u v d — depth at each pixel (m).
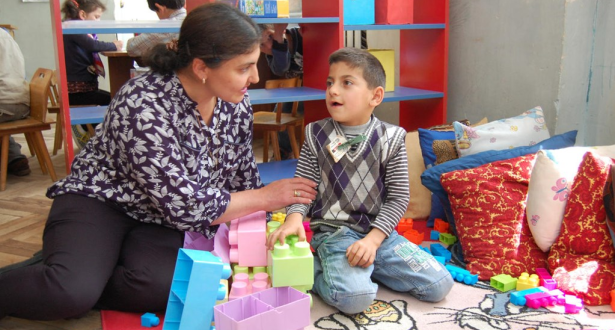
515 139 2.36
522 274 1.88
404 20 3.17
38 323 1.71
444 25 2.99
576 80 2.59
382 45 3.77
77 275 1.56
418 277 1.77
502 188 2.03
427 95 2.99
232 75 1.57
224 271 1.61
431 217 2.45
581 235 1.86
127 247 1.76
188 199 1.65
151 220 1.81
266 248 1.77
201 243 1.93
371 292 1.67
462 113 3.14
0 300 1.57
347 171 1.86
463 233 2.04
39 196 3.15
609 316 1.68
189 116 1.69
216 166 1.85
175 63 1.62
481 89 2.98
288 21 2.62
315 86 3.08
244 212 1.81
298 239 1.70
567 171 1.94
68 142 2.31
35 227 2.62
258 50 1.59
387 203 1.86
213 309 1.47
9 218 2.76
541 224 1.94
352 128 1.88
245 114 1.88
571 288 1.78
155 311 1.74
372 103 1.85
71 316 1.59
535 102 2.67
